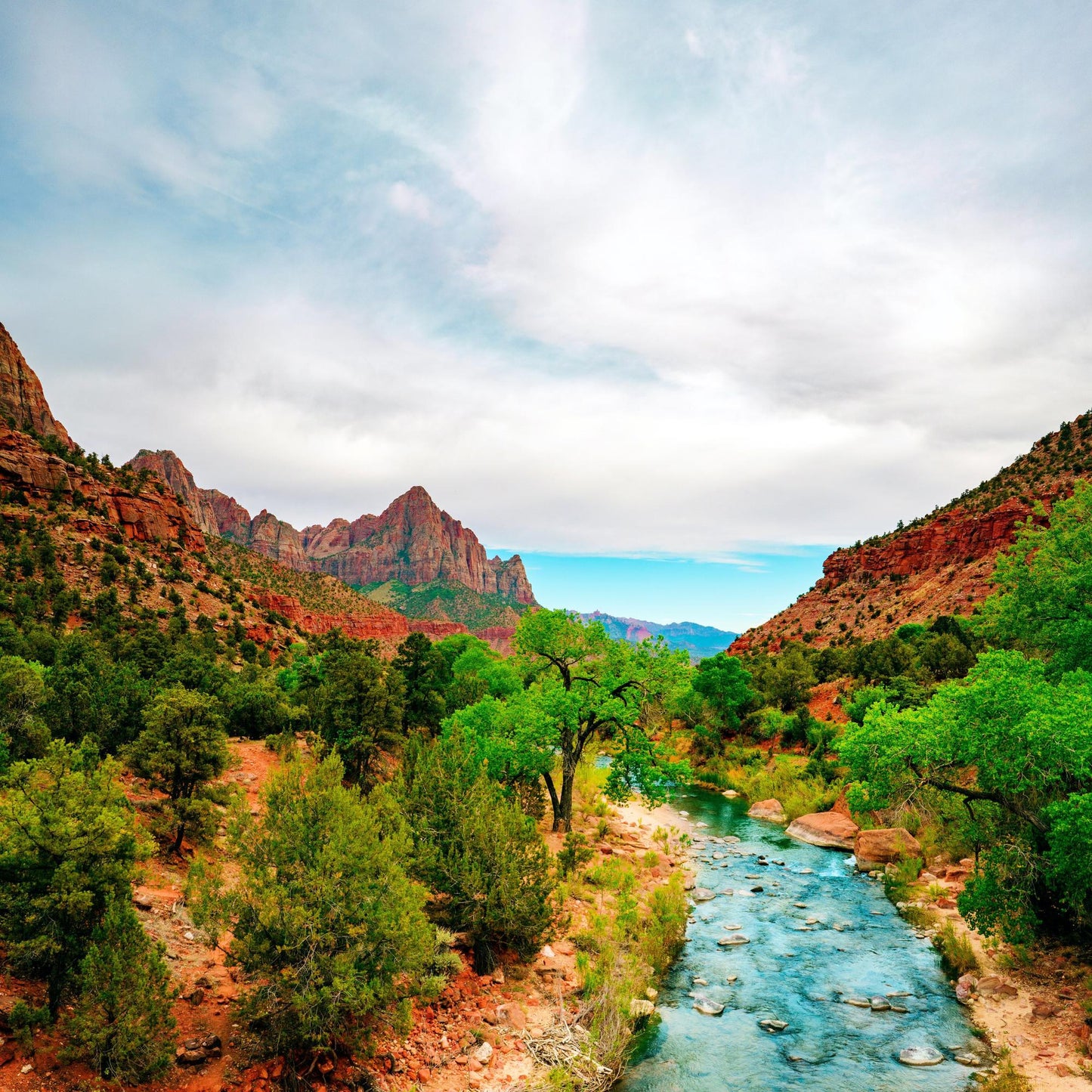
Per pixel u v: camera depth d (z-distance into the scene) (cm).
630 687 2881
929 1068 1297
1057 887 1570
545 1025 1340
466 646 8875
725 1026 1472
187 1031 1020
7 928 915
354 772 2794
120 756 1780
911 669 5103
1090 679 2036
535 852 1627
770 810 3709
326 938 990
